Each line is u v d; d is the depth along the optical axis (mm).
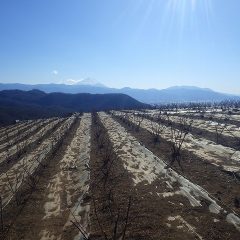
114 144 42906
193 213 18969
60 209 21219
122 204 20703
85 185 25703
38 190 25266
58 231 17984
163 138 44594
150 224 17578
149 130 54562
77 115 102312
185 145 38719
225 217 18203
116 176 27344
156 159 32906
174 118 71250
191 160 31578
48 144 46250
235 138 40938
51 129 63219
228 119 61812
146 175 27438
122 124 67000
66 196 23672
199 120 64375
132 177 26938
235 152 33750
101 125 66375
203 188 23297
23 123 84125
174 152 33312
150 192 22969
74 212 20469
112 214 19250
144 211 19391
